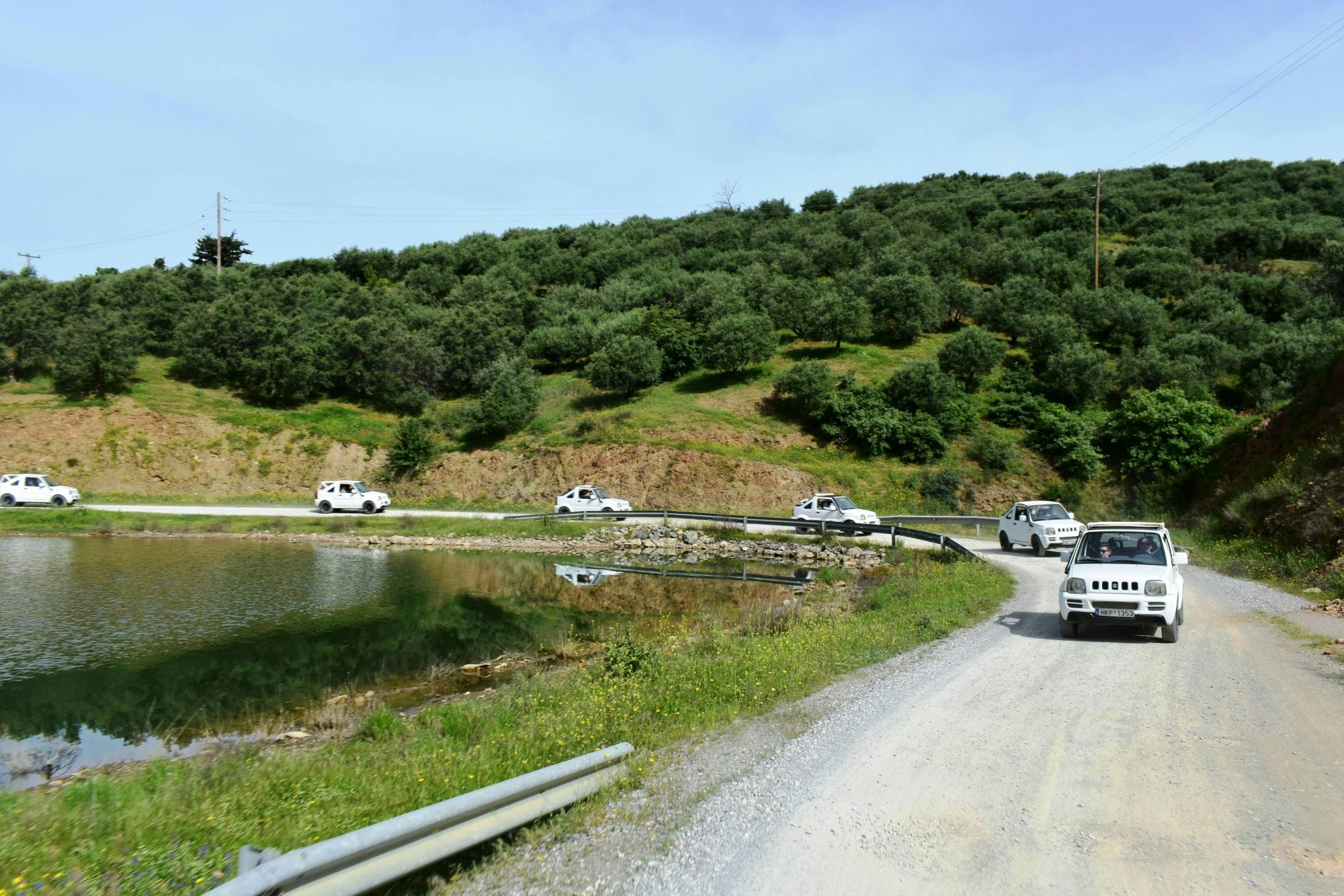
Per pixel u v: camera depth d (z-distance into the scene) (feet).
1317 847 17.66
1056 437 155.43
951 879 16.65
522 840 19.25
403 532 130.93
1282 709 28.81
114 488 169.78
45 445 171.42
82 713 42.39
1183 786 21.49
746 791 22.21
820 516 125.70
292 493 177.47
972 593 59.62
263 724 39.27
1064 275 229.25
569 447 170.30
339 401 207.51
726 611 69.62
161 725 40.32
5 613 68.59
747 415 175.42
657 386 196.75
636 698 31.99
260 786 24.17
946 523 138.62
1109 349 196.03
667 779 23.35
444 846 16.56
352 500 155.94
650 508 155.02
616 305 250.57
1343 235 253.24
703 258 296.51
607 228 388.98
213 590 80.43
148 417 179.52
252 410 194.29
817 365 172.96
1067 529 92.32
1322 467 81.87
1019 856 17.54
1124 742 25.46
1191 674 34.88
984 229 301.63
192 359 201.16
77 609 70.79
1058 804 20.45
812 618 53.47
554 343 218.38
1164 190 338.54
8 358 192.65
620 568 100.63
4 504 153.28
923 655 40.42
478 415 184.55
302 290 256.73
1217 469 127.65
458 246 347.56
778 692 33.58
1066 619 43.34
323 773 25.27
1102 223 296.71
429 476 176.65
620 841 19.04
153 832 20.83
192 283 249.14
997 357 176.45
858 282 222.28
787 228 322.34
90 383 187.83
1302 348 162.50
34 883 17.29
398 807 21.34
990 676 35.32
